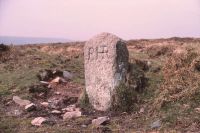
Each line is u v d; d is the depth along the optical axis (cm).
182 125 1046
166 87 1298
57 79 1708
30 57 2148
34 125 1154
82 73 1917
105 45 1302
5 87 1583
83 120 1177
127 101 1269
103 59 1311
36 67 1909
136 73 1359
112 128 1095
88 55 1354
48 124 1160
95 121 1142
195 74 1311
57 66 2002
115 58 1285
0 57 2112
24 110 1327
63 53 3116
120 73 1299
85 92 1378
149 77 1466
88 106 1349
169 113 1128
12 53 2202
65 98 1470
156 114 1159
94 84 1339
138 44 3828
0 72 1838
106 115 1250
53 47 3838
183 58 1418
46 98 1502
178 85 1277
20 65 1966
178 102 1188
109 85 1298
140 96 1309
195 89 1212
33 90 1546
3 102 1424
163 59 1905
